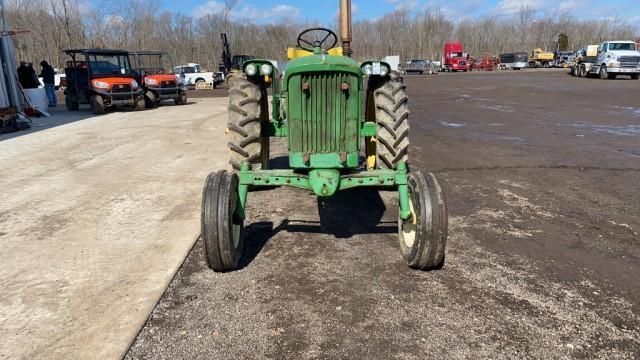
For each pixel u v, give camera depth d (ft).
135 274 11.39
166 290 10.62
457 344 8.55
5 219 15.49
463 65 183.11
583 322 9.20
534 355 8.24
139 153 26.14
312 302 10.01
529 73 139.33
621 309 9.64
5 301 10.26
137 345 8.67
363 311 9.64
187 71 100.37
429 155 24.26
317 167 11.66
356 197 17.26
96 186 19.34
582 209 15.74
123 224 14.85
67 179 20.58
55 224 14.96
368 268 11.57
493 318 9.35
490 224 14.46
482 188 18.24
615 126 33.40
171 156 25.16
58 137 32.50
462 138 29.19
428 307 9.77
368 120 15.66
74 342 8.77
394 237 13.51
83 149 27.68
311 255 12.37
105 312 9.74
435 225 10.57
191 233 13.97
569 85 77.51
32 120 43.32
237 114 14.26
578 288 10.50
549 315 9.44
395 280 10.93
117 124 39.14
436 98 58.03
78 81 51.34
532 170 20.90
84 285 10.90
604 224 14.39
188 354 8.39
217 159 24.20
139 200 17.33
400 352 8.34
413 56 236.84
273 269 11.59
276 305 9.92
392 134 13.78
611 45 94.07
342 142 11.77
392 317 9.41
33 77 49.32
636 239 13.23
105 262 12.10
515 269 11.43
